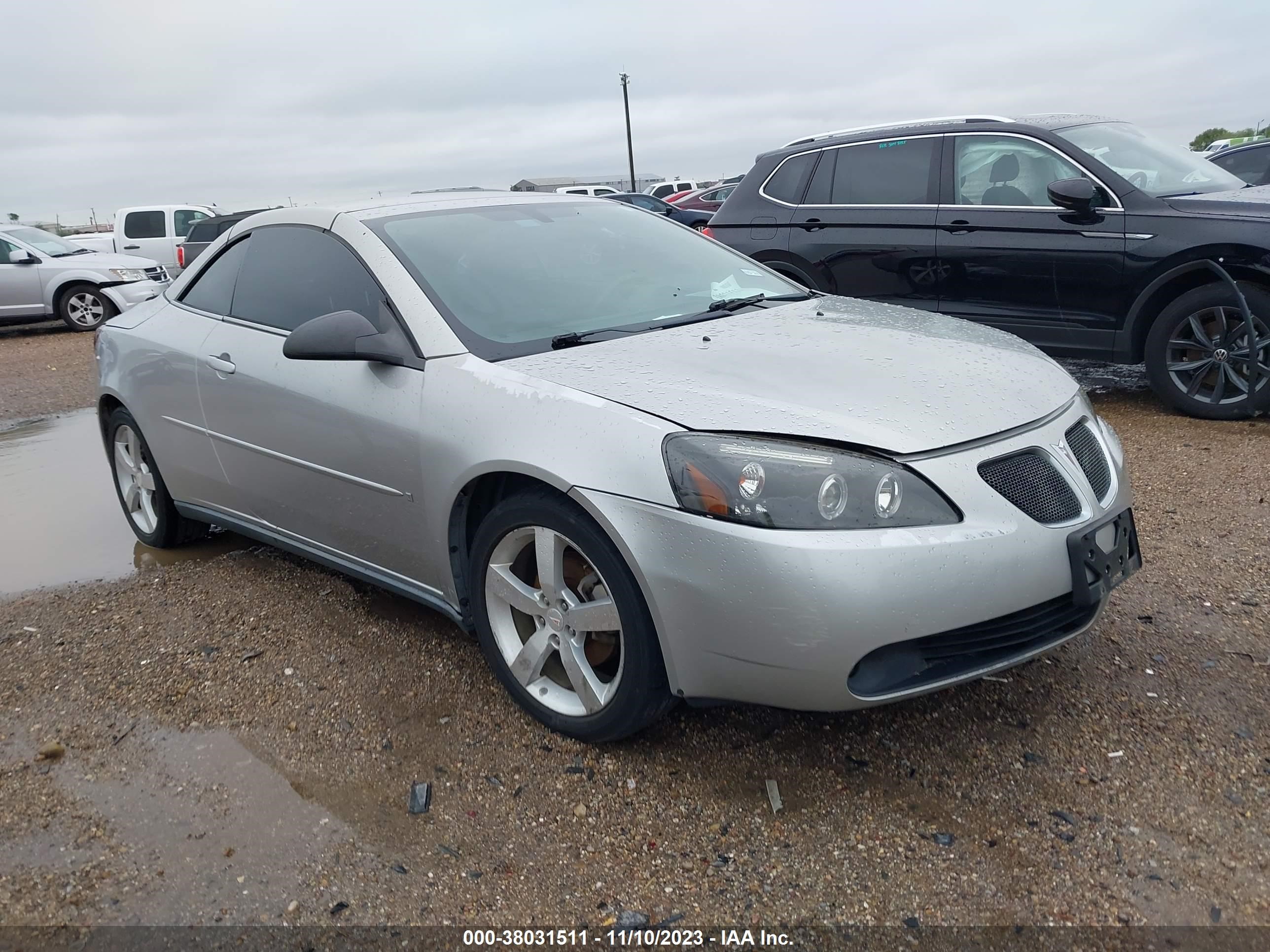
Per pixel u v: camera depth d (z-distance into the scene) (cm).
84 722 306
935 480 238
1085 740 268
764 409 248
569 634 274
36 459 654
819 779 259
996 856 228
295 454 345
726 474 234
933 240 632
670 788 259
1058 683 297
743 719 288
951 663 243
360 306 329
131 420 443
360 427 314
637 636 252
